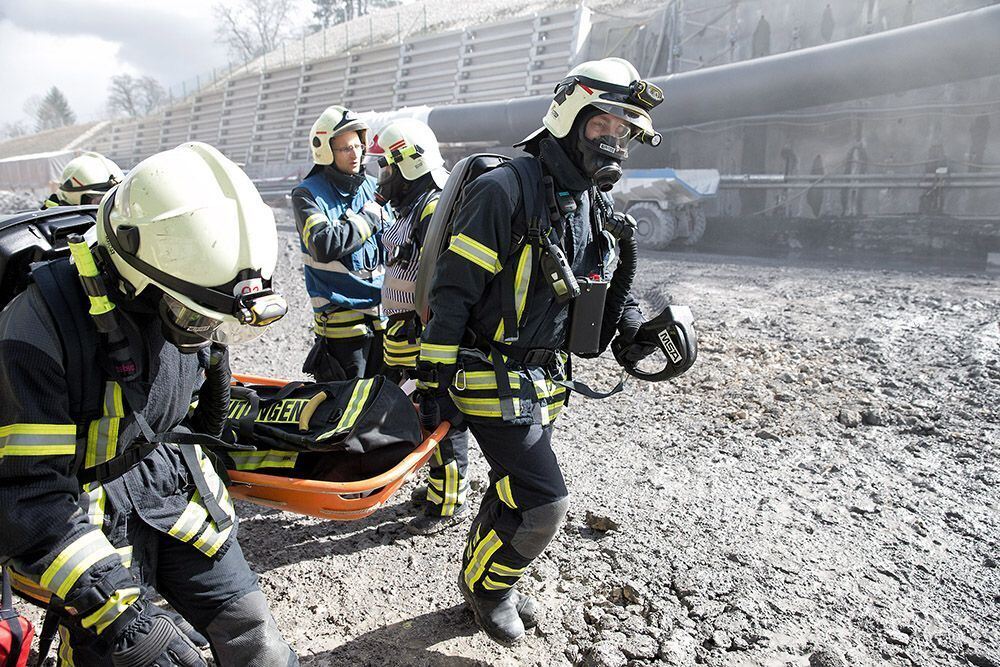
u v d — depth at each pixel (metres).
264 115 36.09
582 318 2.38
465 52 27.17
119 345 1.50
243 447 2.32
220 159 1.59
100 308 1.47
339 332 3.81
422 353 2.28
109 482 1.65
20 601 2.99
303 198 3.63
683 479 3.90
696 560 3.10
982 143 15.09
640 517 3.48
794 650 2.57
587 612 2.82
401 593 3.01
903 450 4.22
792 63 13.84
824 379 5.39
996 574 3.01
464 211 2.22
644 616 2.79
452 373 2.27
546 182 2.22
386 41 34.41
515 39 25.97
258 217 1.57
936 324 6.85
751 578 2.97
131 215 1.47
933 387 5.16
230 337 1.70
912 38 12.52
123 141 47.28
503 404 2.28
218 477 1.92
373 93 30.75
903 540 3.27
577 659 2.60
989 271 11.54
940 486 3.77
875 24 16.64
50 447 1.45
